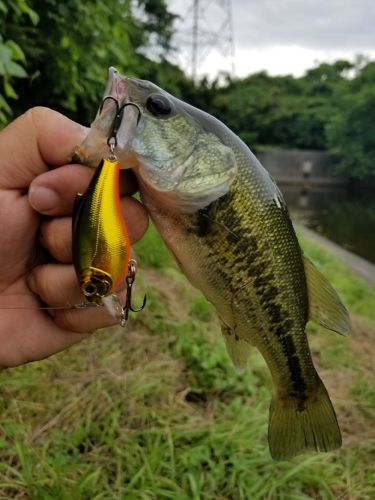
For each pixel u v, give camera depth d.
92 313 0.21
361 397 0.54
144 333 0.56
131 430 0.41
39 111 0.19
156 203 0.21
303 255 0.26
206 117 0.22
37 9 0.67
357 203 3.88
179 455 0.39
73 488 0.33
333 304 0.26
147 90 0.20
